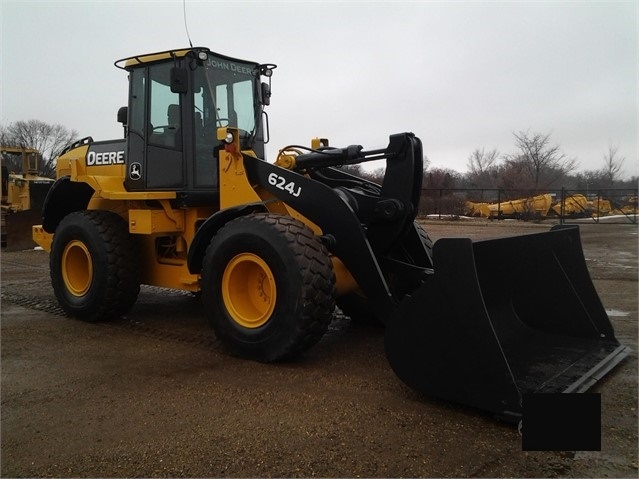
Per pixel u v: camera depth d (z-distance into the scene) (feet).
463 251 10.19
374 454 8.98
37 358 14.26
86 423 10.33
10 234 41.75
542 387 10.73
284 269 12.83
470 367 10.24
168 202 17.24
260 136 18.89
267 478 8.32
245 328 13.82
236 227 13.82
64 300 18.75
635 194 86.58
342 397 11.35
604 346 13.64
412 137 14.20
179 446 9.35
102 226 17.72
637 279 26.61
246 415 10.53
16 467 8.77
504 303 13.65
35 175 51.57
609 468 8.53
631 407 10.70
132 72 18.06
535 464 8.64
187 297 22.54
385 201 14.02
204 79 17.13
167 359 14.07
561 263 14.47
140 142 17.80
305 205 14.08
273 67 19.26
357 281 13.48
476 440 9.43
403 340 11.10
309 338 12.87
